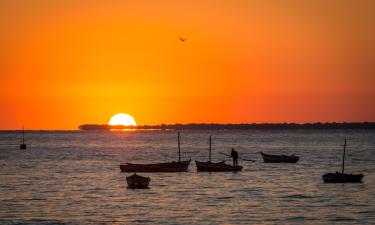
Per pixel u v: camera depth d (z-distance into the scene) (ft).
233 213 631.15
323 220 600.80
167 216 615.57
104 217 611.88
